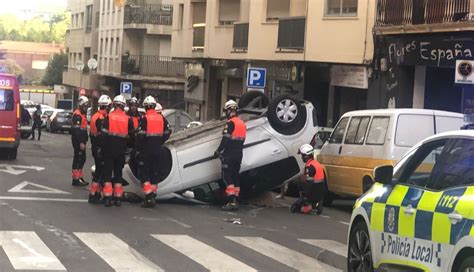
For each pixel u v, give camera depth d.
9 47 131.88
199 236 9.35
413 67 20.38
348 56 22.42
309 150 12.53
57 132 47.06
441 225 5.00
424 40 19.05
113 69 51.19
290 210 12.91
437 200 5.21
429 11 18.64
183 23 36.50
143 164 11.83
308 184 12.57
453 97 19.52
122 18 49.19
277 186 13.24
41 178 15.62
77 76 66.31
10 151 20.61
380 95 21.38
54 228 9.23
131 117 12.52
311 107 13.23
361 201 6.66
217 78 34.88
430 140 5.85
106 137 11.40
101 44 56.31
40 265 7.04
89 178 16.33
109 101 12.11
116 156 11.55
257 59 27.59
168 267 7.31
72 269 6.95
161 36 48.19
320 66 25.03
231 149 12.16
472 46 17.52
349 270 6.84
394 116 12.11
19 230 8.91
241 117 13.33
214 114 35.16
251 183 13.08
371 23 21.58
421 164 5.81
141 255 7.85
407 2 19.61
